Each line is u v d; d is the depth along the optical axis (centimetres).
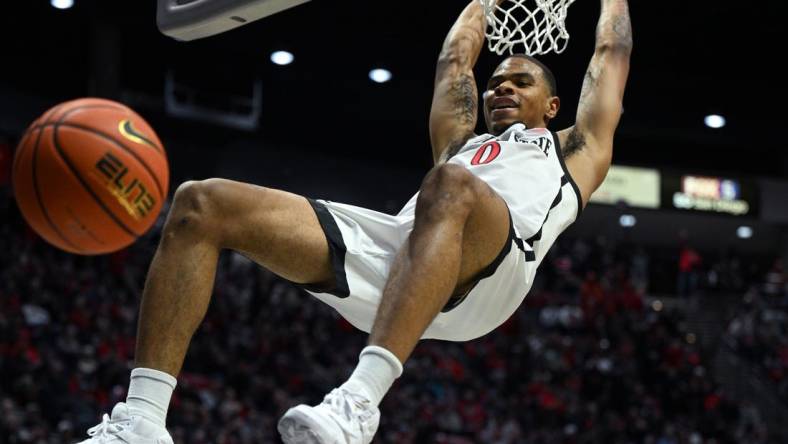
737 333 1767
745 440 1414
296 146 1812
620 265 1891
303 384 1233
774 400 1598
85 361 1072
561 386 1408
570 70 1423
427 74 1580
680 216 2116
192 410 1016
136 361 239
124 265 1330
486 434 1214
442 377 1328
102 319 1173
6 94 1520
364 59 1539
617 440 1285
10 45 1505
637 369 1523
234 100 1638
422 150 1923
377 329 232
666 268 2067
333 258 265
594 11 1280
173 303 240
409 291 234
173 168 1661
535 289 1738
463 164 306
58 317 1141
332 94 1725
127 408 232
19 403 959
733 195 2033
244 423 1067
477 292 269
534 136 317
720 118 1758
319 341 1355
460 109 346
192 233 245
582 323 1595
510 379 1395
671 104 1711
